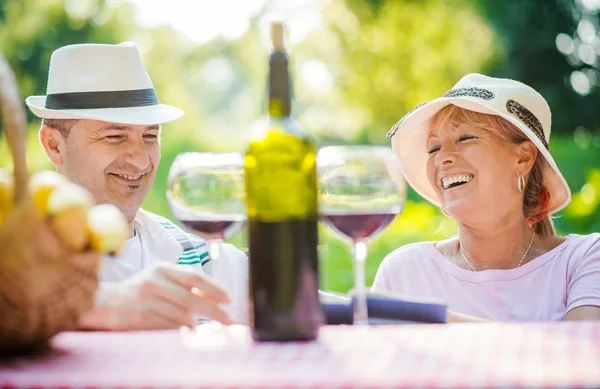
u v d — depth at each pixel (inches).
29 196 65.8
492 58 865.5
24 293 65.9
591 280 125.3
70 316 70.7
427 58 878.4
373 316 93.4
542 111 135.9
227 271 143.1
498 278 132.4
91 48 139.2
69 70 138.6
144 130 137.9
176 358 66.8
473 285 133.6
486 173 131.0
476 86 137.7
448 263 136.0
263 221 74.0
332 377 57.8
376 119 930.1
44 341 71.1
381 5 879.7
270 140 74.7
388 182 85.5
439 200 144.6
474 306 133.0
